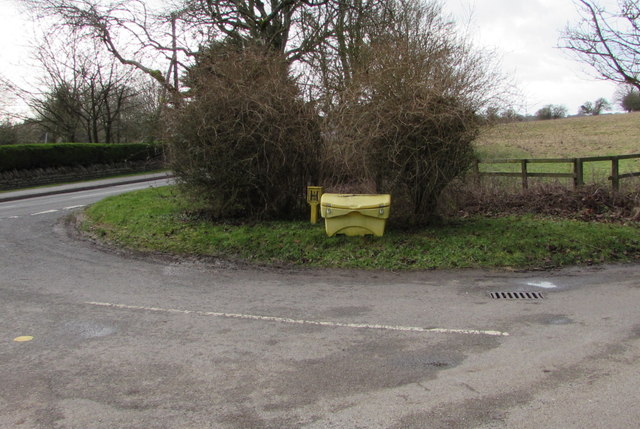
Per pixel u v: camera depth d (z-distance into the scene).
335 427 3.29
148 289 6.98
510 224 9.79
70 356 4.55
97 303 6.29
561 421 3.30
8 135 38.31
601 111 59.03
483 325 5.26
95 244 10.17
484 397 3.66
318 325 5.37
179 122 10.25
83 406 3.61
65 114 37.16
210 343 4.86
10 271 8.05
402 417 3.40
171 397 3.74
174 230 10.30
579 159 11.72
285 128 9.77
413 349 4.62
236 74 9.95
